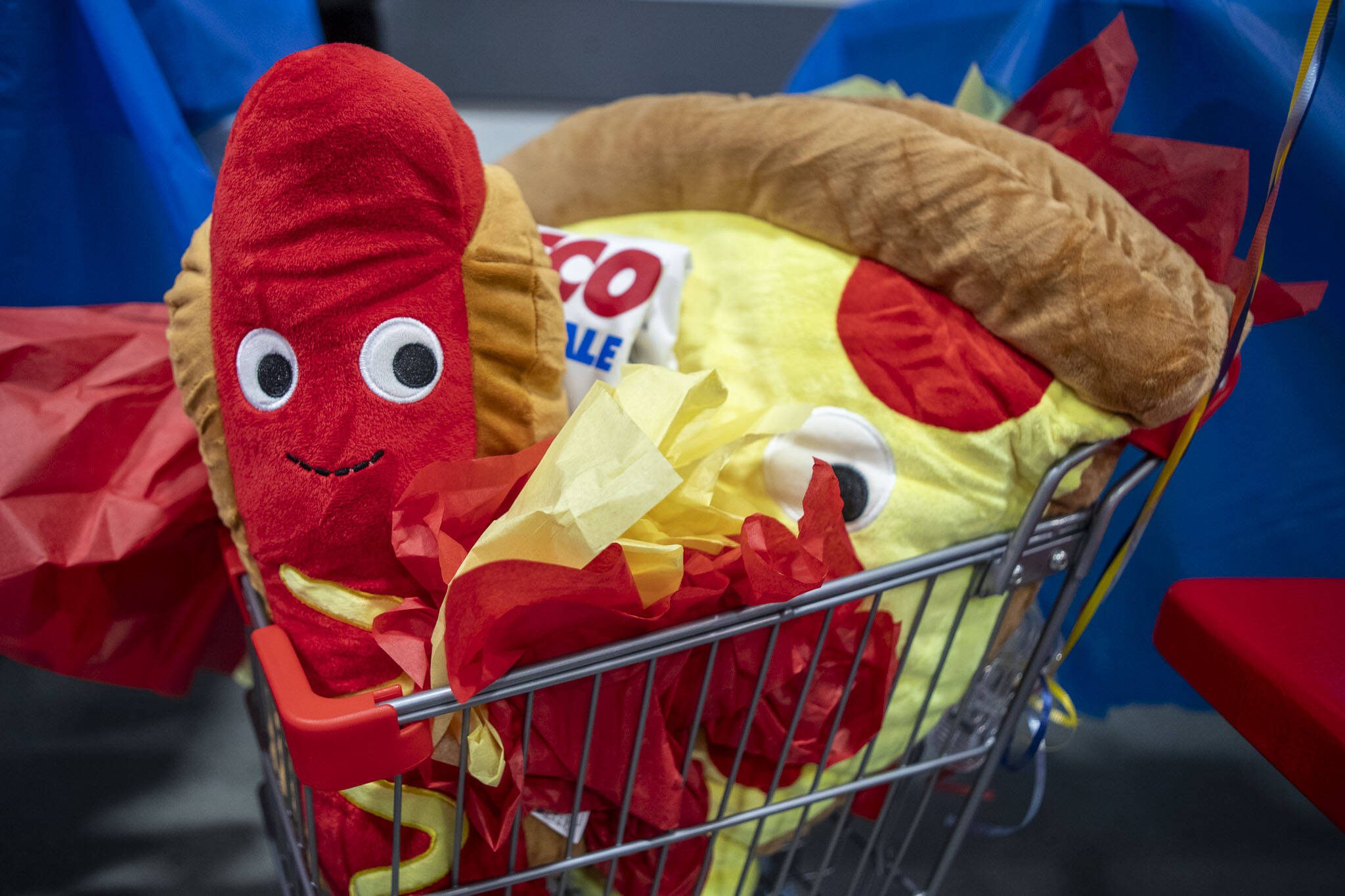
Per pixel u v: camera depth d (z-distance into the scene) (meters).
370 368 0.89
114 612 1.09
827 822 1.34
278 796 1.06
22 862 1.40
